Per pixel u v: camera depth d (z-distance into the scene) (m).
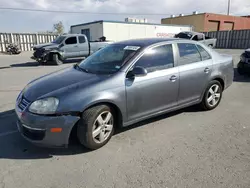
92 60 3.91
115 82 3.11
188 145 3.19
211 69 4.32
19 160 2.86
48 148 3.13
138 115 3.44
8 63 13.24
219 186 2.33
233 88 6.51
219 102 4.75
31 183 2.41
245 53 8.07
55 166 2.72
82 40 13.57
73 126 2.85
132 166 2.70
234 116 4.26
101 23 22.86
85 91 2.91
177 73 3.77
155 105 3.61
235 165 2.69
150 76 3.44
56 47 12.44
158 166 2.69
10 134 3.55
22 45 22.81
